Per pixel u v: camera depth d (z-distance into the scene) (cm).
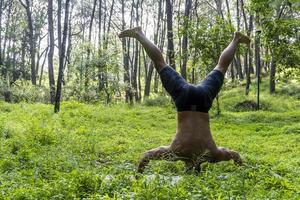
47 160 970
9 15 4628
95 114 2027
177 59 2431
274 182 767
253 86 3572
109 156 1186
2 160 968
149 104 2781
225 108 2669
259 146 1434
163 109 2408
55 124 1678
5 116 1883
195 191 633
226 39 2197
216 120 2112
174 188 623
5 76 3928
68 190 668
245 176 797
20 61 5019
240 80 3984
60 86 2020
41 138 1291
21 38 4781
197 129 827
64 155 1044
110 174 803
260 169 863
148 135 1617
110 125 1814
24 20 4725
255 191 703
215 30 2212
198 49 2261
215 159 840
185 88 838
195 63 2334
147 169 849
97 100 2912
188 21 2292
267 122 2088
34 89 3288
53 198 639
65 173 826
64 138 1361
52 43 3162
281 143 1495
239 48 2175
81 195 659
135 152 1248
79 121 1825
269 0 2355
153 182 639
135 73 3959
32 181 770
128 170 847
